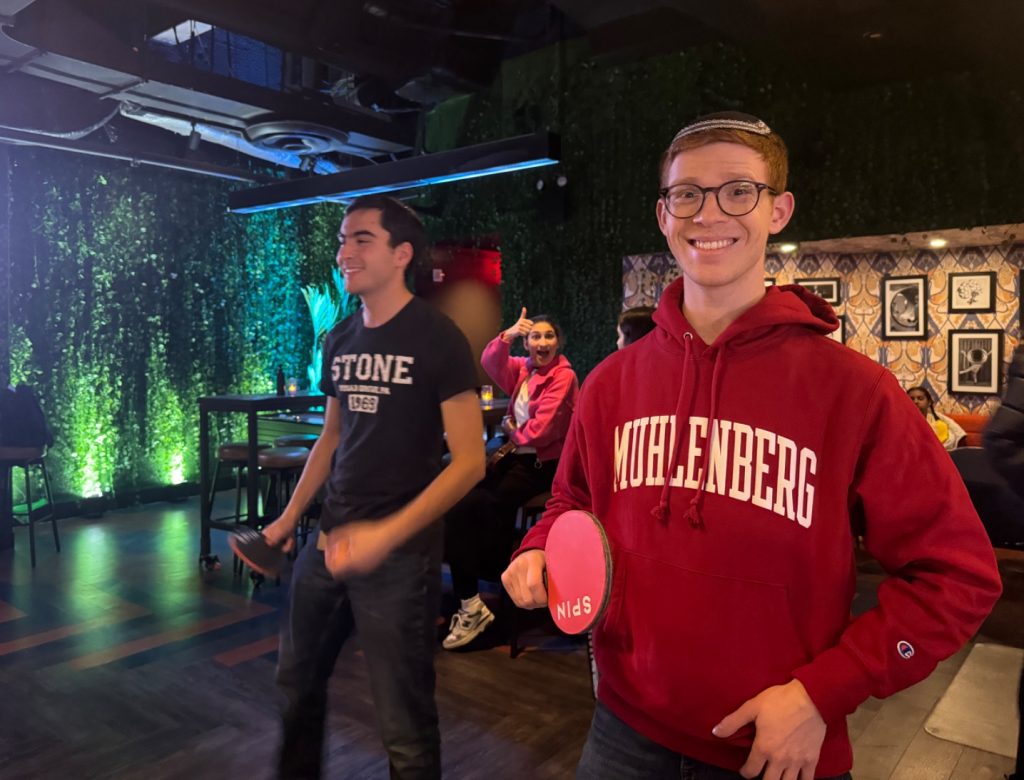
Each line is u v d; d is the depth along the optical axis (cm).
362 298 175
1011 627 337
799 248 543
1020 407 182
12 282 533
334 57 444
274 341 708
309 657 175
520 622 353
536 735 250
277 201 552
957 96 412
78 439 576
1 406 460
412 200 650
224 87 445
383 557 158
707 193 94
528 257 583
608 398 110
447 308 714
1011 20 326
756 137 95
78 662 311
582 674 297
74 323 570
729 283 96
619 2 403
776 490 91
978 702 269
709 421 96
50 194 551
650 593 97
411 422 167
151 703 275
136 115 485
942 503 86
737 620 91
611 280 540
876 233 440
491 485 331
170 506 612
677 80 502
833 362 92
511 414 354
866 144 441
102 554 473
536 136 441
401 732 162
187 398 643
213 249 657
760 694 86
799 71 457
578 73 546
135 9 404
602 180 540
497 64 579
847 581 90
